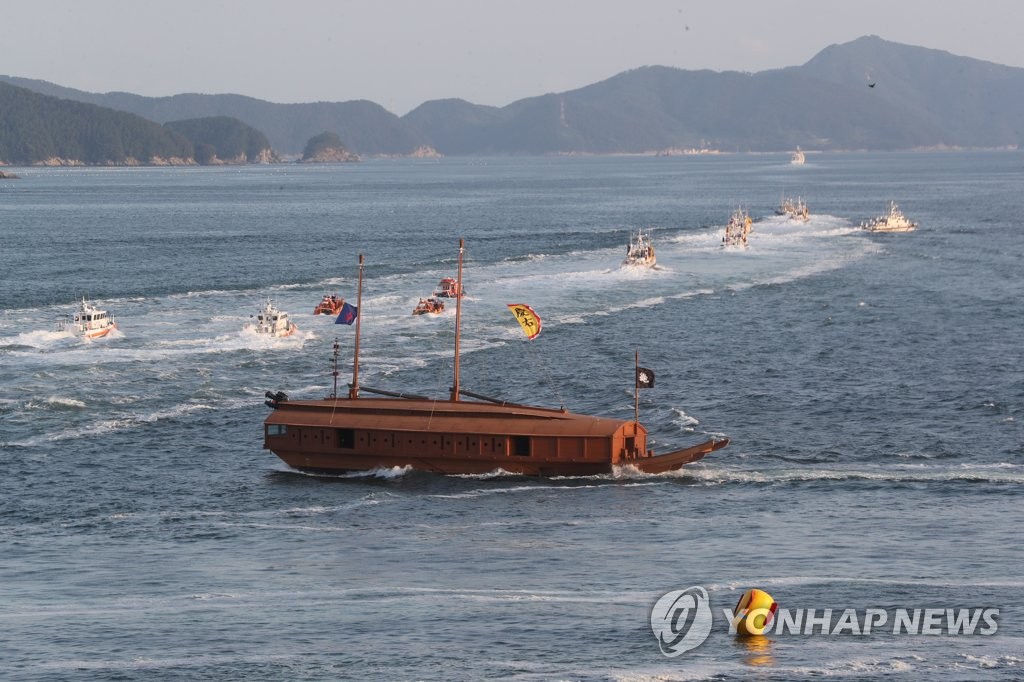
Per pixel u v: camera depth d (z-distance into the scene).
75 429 194.12
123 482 166.75
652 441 187.38
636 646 104.50
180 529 145.50
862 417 198.62
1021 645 103.88
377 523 147.12
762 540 136.88
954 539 136.00
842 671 98.50
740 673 98.06
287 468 173.25
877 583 120.50
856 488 159.00
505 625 110.19
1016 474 164.25
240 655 103.50
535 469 166.50
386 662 101.44
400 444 168.38
